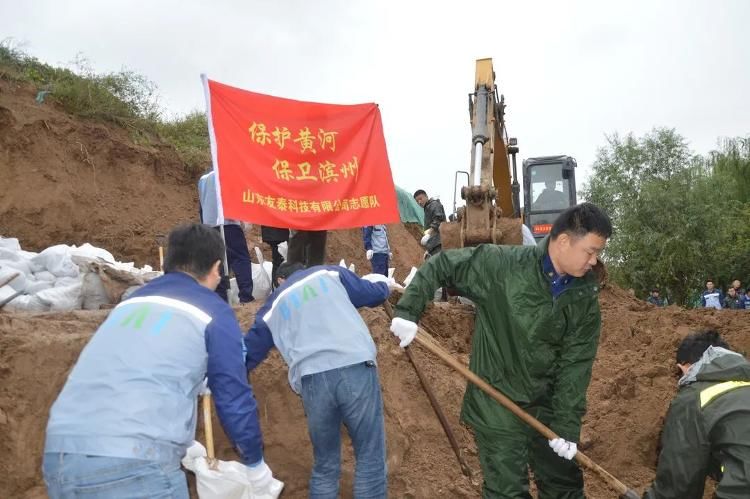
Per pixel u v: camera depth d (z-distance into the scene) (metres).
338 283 3.41
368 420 3.22
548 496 3.84
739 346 7.57
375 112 5.11
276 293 3.36
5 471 3.53
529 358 3.35
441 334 6.39
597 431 5.43
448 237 6.95
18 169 8.41
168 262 2.66
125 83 10.59
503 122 8.87
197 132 11.88
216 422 4.00
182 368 2.34
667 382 6.29
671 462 3.13
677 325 7.98
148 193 9.76
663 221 23.00
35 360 3.76
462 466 3.93
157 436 2.19
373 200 4.98
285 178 4.72
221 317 2.49
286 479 4.06
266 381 4.21
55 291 4.97
